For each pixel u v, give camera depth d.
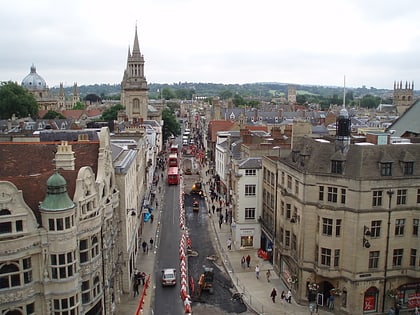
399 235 49.06
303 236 51.00
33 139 70.06
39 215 36.53
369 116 192.25
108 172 47.53
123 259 53.22
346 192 47.91
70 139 64.12
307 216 50.56
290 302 52.28
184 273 54.25
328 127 119.44
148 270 61.06
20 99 165.38
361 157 48.28
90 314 40.12
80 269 38.47
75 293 36.91
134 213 61.03
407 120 79.62
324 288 51.72
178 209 92.06
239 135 101.19
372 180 47.03
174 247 70.19
